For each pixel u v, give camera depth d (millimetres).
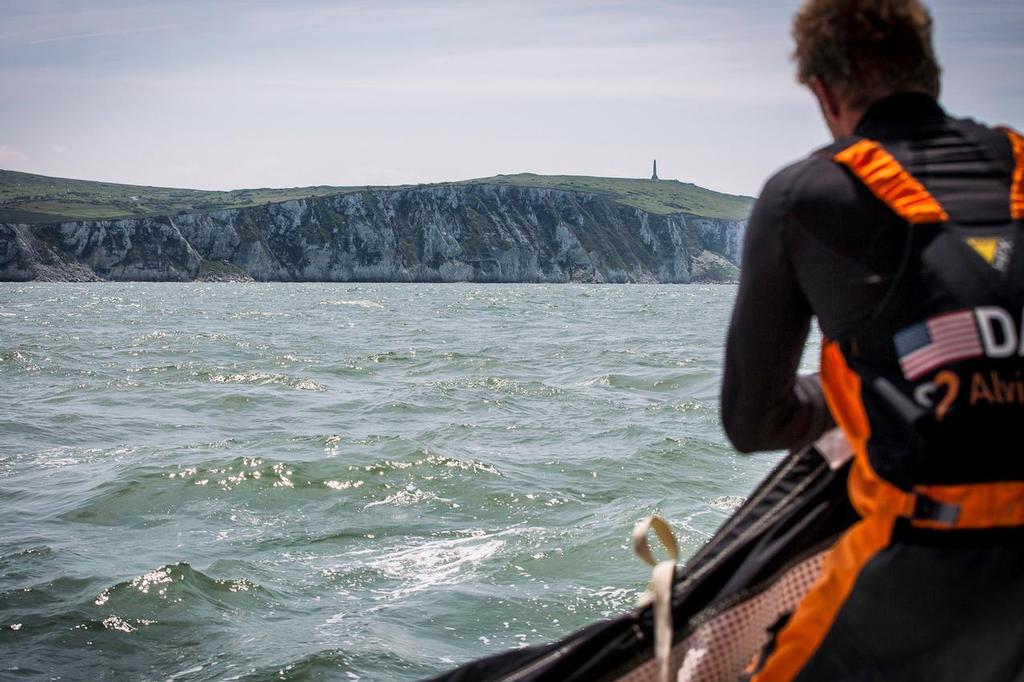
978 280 1753
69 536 8852
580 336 34938
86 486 10617
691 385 18594
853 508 2094
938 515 1737
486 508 9750
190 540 8719
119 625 6738
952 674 1764
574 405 16328
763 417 1959
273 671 5992
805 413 1996
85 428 14359
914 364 1764
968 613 1732
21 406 16297
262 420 15219
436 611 6996
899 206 1806
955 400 1726
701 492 10328
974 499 1720
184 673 6047
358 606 7117
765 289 1917
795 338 1935
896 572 1770
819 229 1851
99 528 9148
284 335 35219
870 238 1812
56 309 57781
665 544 2260
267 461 11180
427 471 10984
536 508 9719
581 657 2176
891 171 1825
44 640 6504
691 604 2145
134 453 12367
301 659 6133
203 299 79812
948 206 1801
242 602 7164
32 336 33500
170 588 7285
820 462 2125
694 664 2139
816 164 1900
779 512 2141
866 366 1815
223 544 8594
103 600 7105
